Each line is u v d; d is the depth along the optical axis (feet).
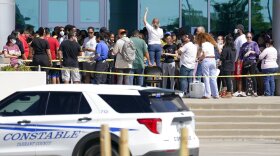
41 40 146.41
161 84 157.79
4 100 93.35
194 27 195.72
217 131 136.05
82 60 153.38
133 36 150.10
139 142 86.58
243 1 197.06
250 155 110.22
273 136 136.05
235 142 130.11
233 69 154.30
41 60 146.20
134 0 195.72
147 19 195.31
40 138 90.22
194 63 150.41
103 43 150.61
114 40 162.50
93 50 154.20
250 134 136.26
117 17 196.85
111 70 158.40
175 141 87.51
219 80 159.63
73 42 147.23
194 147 89.81
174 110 89.40
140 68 149.28
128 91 89.35
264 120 139.13
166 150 86.48
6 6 160.97
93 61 152.56
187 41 150.00
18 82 135.95
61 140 89.45
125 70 147.64
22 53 151.43
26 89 93.45
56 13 194.29
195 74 152.76
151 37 153.79
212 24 196.54
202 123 137.80
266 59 157.38
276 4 165.48
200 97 150.61
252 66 156.35
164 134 86.79
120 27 196.13
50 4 193.98
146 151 86.33
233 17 197.36
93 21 196.54
